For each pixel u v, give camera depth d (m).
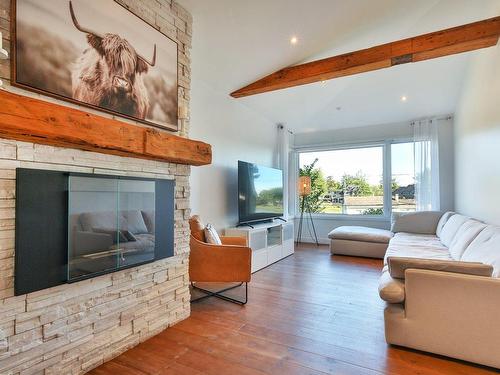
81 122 1.53
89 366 1.75
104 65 1.83
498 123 2.93
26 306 1.47
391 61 3.29
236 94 4.19
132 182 2.04
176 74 2.41
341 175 6.38
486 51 3.33
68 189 1.64
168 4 2.35
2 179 1.39
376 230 5.23
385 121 5.86
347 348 2.02
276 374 1.73
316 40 3.39
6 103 1.23
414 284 1.95
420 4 3.39
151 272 2.21
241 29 2.92
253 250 4.00
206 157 2.47
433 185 5.32
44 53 1.54
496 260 2.00
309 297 3.00
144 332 2.12
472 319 1.80
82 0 1.72
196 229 2.93
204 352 1.97
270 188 5.01
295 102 5.17
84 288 1.75
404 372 1.75
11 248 1.41
